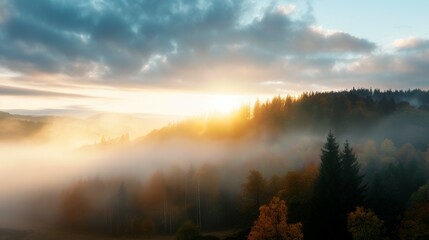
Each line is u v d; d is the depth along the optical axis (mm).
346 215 59656
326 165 62688
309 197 76062
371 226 55406
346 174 63094
